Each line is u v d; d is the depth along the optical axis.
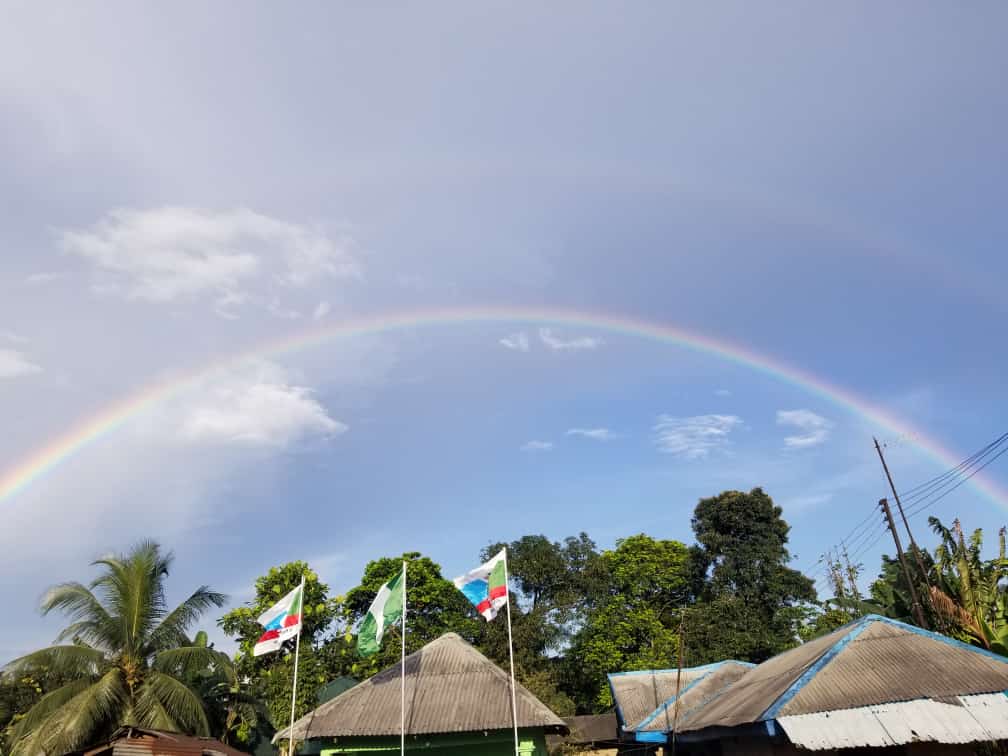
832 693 14.41
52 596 27.73
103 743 20.48
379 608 19.53
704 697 22.70
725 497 51.19
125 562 29.69
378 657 40.69
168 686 26.55
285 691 36.19
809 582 47.16
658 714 22.34
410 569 47.91
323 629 41.56
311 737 19.16
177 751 21.02
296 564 42.09
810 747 13.42
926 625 28.89
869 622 16.42
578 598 50.44
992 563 24.38
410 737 19.52
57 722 24.53
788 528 49.88
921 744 14.57
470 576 19.97
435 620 47.84
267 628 20.34
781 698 14.52
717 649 44.22
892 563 37.84
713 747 20.58
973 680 14.12
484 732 19.58
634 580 51.56
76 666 27.17
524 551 52.94
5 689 33.69
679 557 53.06
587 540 54.34
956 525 24.95
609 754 39.00
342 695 20.92
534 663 45.59
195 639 38.88
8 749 26.41
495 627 46.34
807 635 44.19
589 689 48.91
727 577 48.25
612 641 47.38
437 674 21.27
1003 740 14.12
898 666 14.88
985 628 21.42
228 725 33.72
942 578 26.16
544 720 19.23
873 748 14.80
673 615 50.41
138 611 28.84
